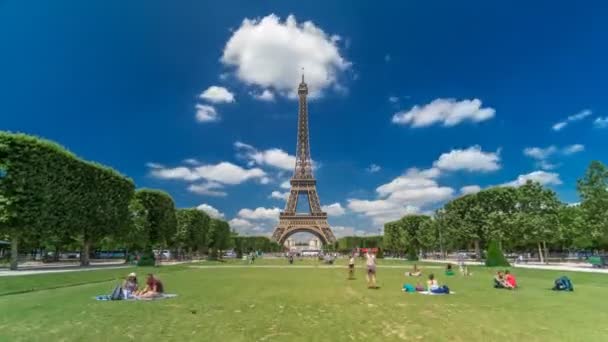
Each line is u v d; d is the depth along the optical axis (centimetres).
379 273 6900
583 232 7438
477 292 3916
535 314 2552
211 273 6850
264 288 4181
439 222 14100
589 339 1861
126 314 2464
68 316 2380
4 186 5862
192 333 1936
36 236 6462
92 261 11675
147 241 10788
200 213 14588
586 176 7244
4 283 3859
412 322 2247
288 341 1791
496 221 10131
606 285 4638
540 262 10475
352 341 1798
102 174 7788
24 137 6162
